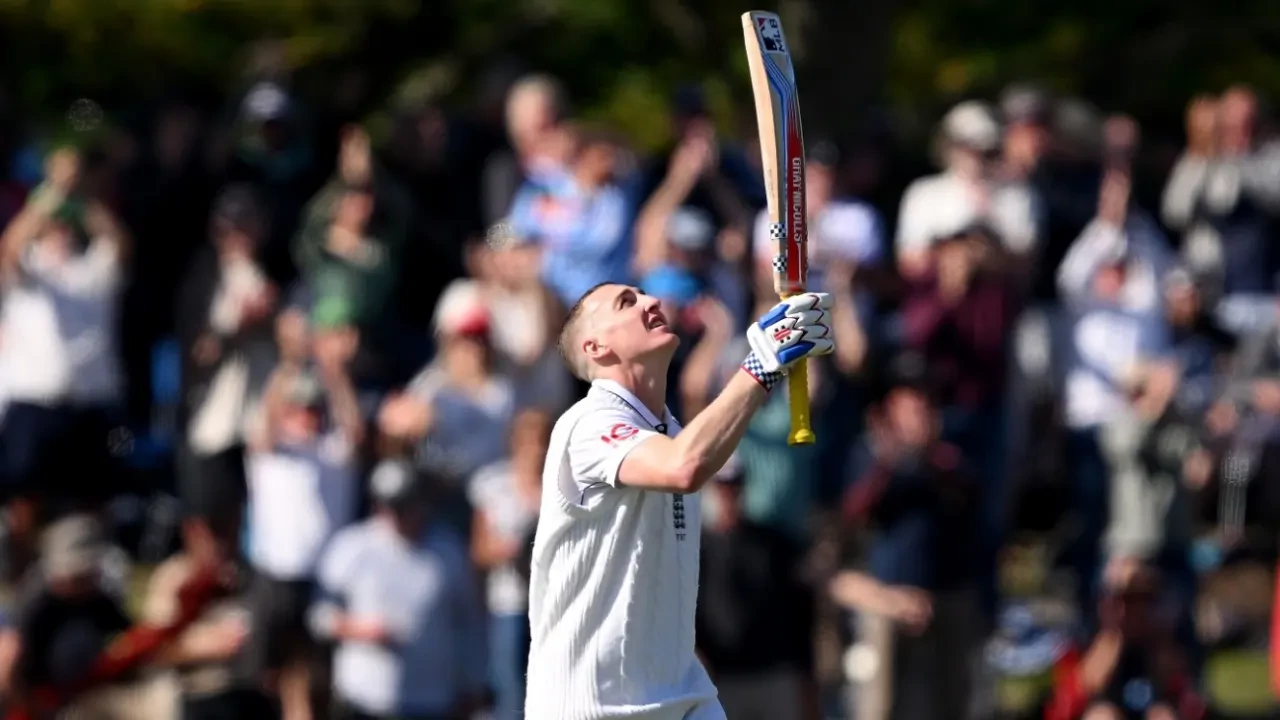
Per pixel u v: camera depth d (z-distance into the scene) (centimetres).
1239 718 4378
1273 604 4766
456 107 5869
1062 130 4991
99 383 4691
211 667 4119
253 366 4478
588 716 2269
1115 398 4653
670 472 2122
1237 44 6072
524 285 4397
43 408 4597
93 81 5962
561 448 2256
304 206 4881
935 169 5206
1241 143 5075
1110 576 4334
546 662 2295
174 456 4709
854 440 4319
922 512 4156
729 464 3944
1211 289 4991
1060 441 4653
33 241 4681
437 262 4712
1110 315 4712
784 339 2120
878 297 4453
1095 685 4238
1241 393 4697
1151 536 4447
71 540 4078
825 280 4378
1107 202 4819
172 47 5909
